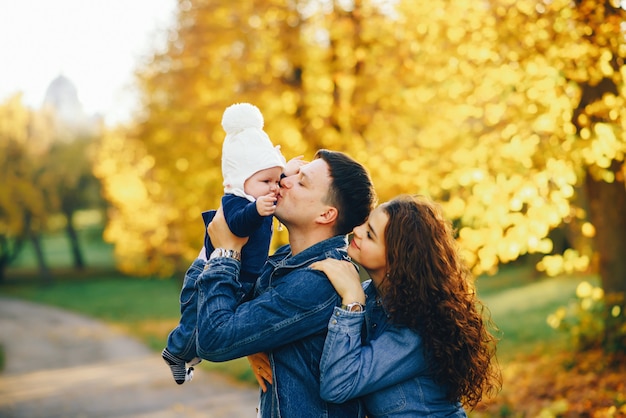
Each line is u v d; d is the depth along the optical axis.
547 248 6.61
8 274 49.50
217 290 2.43
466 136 7.27
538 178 6.34
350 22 10.33
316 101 10.70
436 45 7.29
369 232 2.51
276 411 2.42
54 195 44.19
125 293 35.62
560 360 8.33
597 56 5.76
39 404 11.22
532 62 6.02
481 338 2.47
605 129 5.70
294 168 2.68
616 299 7.90
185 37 11.64
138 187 19.39
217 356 2.38
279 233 10.32
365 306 2.51
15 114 42.59
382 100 10.09
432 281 2.40
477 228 7.15
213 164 11.47
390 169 9.23
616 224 7.98
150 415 9.86
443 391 2.41
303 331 2.40
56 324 25.53
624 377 7.08
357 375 2.30
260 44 11.04
